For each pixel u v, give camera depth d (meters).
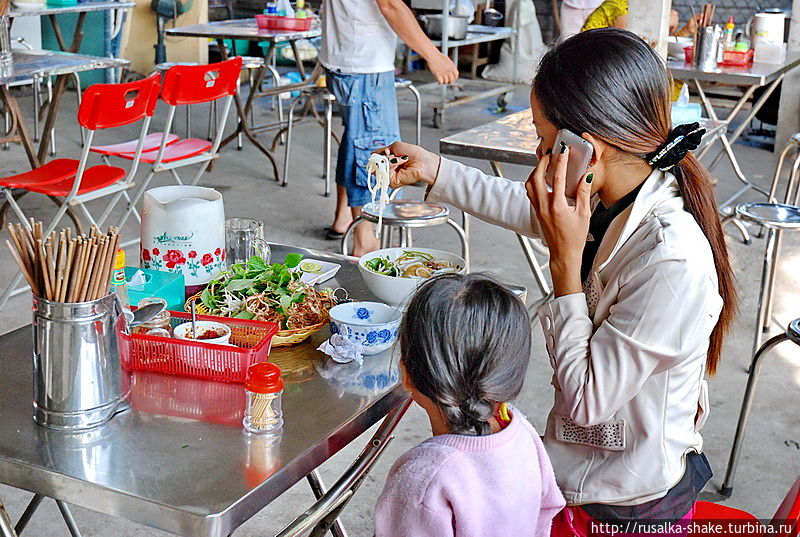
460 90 7.88
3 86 4.39
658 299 1.38
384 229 3.47
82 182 3.80
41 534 2.40
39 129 6.84
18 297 3.92
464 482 1.25
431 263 2.00
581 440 1.55
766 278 3.42
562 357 1.46
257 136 6.99
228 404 1.47
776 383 3.39
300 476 1.33
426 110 8.18
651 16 4.25
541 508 1.41
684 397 1.49
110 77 7.65
